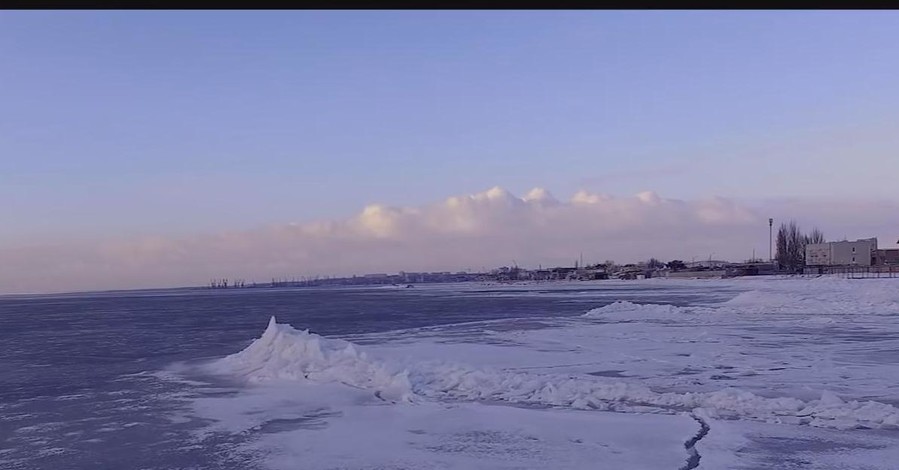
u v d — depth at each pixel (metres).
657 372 16.27
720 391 12.75
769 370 16.34
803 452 9.09
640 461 8.80
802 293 41.50
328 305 67.69
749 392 13.30
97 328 39.59
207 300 112.44
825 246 116.69
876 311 34.31
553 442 9.83
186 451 9.99
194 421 12.00
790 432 10.12
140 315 56.62
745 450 9.20
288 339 19.02
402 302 71.19
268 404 13.32
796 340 22.75
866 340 22.52
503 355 19.52
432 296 93.25
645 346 21.62
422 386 14.45
